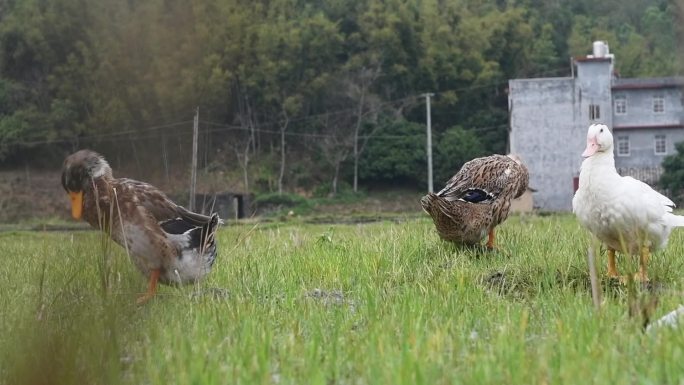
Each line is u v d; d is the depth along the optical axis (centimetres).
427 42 6062
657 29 6103
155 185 927
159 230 816
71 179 827
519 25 6372
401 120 5981
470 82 6169
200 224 842
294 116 5447
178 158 969
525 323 593
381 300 747
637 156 6028
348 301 782
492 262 1034
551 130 5978
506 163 1148
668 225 898
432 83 6100
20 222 3634
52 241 1444
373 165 5859
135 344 603
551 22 6700
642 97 6016
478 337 609
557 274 882
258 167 5300
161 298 792
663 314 658
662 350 501
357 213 4969
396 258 1018
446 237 1113
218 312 676
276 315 709
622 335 559
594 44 6016
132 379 535
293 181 5588
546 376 462
